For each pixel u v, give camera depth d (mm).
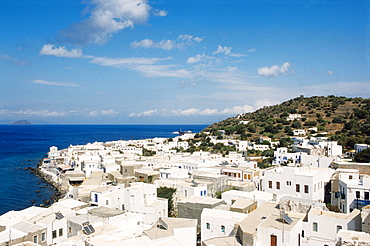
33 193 142000
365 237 41844
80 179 151250
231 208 62594
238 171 116562
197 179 100500
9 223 62031
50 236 58656
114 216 63219
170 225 56219
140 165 136875
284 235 44250
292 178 80750
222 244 47156
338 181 82812
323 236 52844
